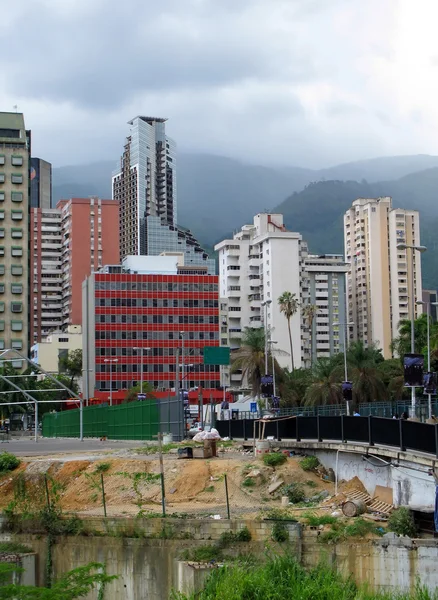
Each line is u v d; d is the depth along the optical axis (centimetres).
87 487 4809
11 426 15100
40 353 19862
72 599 2925
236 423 6300
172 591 3106
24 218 15462
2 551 3766
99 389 16638
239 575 2861
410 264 7694
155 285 17088
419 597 2823
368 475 4272
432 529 3447
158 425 7381
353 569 3192
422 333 11562
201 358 17088
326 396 10494
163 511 3781
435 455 3588
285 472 4559
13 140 15575
